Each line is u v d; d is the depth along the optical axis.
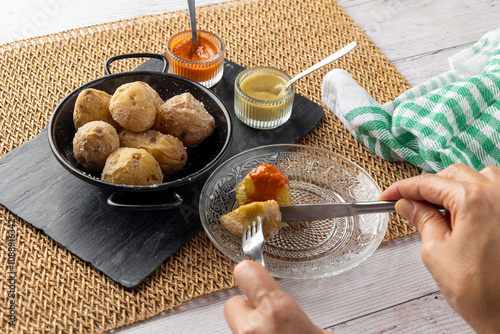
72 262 0.97
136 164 0.97
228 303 0.69
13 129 1.19
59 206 1.04
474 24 1.57
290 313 0.64
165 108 1.08
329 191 1.12
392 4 1.61
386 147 1.20
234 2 1.56
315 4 1.57
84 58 1.36
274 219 0.99
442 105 1.17
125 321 0.91
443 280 0.72
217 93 1.33
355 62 1.42
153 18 1.49
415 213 0.81
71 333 0.88
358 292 0.98
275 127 1.25
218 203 1.06
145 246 1.00
